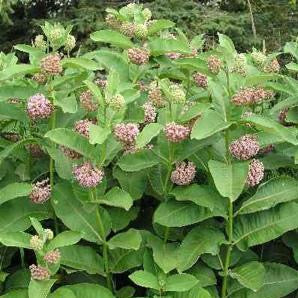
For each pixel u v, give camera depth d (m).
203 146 1.15
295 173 1.35
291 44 1.40
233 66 1.18
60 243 1.05
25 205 1.20
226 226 1.16
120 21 1.47
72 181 1.17
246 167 1.11
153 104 1.24
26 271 1.20
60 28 1.30
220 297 1.20
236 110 1.14
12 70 1.16
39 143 1.19
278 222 1.16
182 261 1.13
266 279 1.20
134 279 1.09
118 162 1.17
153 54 1.30
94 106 1.18
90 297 1.12
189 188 1.15
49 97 1.17
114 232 1.22
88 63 1.19
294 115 1.29
